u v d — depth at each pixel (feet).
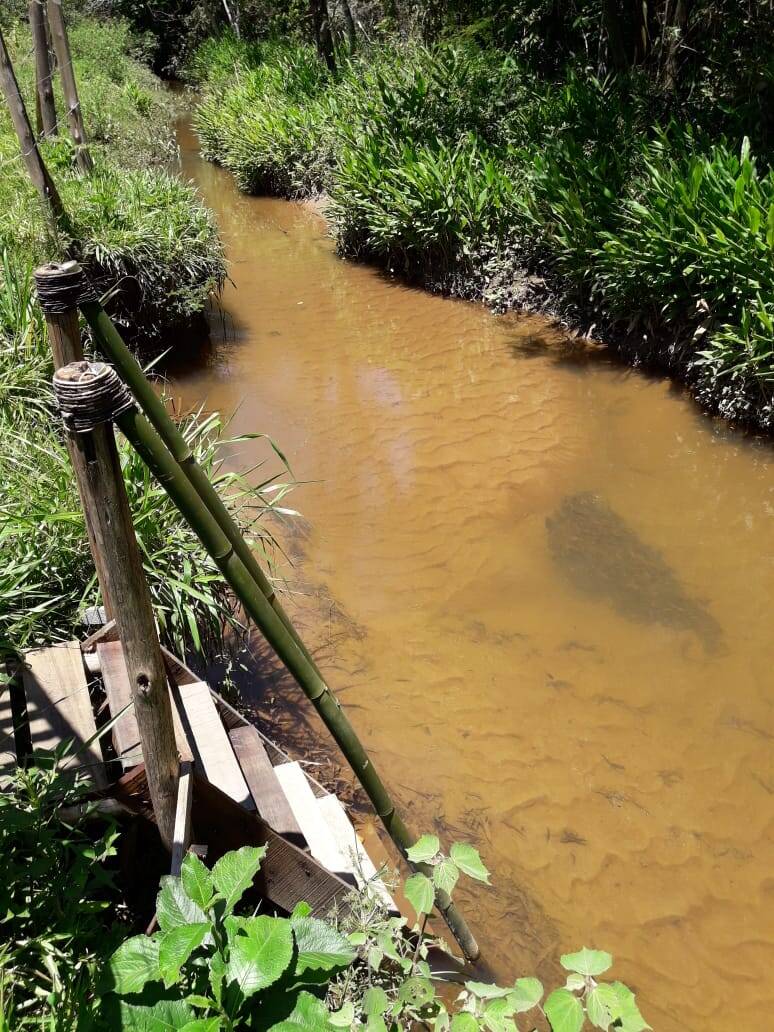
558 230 23.63
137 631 5.55
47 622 9.65
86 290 6.46
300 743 10.67
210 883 5.35
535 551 14.67
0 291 15.94
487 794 10.08
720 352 18.10
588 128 26.27
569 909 8.77
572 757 10.62
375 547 14.82
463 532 15.19
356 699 11.46
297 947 5.24
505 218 25.44
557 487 16.58
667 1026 7.75
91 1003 5.30
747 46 27.66
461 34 37.78
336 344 23.80
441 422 19.26
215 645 11.66
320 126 38.34
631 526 15.34
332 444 18.40
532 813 9.85
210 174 47.09
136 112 45.93
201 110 52.44
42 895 6.20
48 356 14.42
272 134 40.27
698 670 11.99
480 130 30.68
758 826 9.75
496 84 31.50
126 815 7.32
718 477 16.76
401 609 13.26
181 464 5.62
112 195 23.44
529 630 12.80
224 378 21.75
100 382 4.77
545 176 23.73
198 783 6.61
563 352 22.47
